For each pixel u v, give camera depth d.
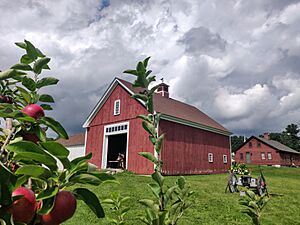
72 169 0.70
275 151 49.91
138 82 1.24
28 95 1.11
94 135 20.89
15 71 1.09
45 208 0.63
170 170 17.14
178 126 18.83
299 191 12.42
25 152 0.60
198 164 20.00
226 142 24.75
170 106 21.28
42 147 0.64
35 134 0.95
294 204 8.88
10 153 0.88
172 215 1.15
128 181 12.45
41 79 1.12
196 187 11.52
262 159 51.22
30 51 1.10
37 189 0.81
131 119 18.42
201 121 22.03
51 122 0.93
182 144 18.80
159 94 24.30
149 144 16.73
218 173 22.14
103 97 20.91
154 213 1.15
